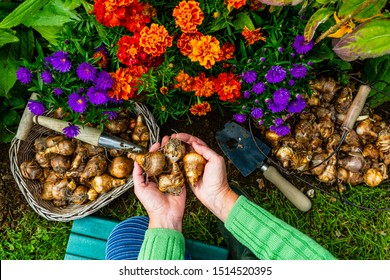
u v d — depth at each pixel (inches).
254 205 26.3
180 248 26.0
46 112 35.5
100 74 29.0
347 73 37.4
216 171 26.5
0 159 40.6
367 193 39.8
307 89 33.5
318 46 32.5
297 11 31.9
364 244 40.0
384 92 35.0
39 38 36.7
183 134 29.8
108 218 38.0
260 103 32.9
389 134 37.2
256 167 38.9
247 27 30.5
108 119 33.5
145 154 27.2
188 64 32.6
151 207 27.2
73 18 31.3
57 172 36.7
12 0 34.7
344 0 24.4
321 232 40.1
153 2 30.0
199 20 27.8
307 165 37.7
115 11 27.2
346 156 37.9
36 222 40.7
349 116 34.4
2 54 34.7
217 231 40.1
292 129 37.9
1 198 40.7
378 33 23.1
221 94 30.8
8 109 38.3
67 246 37.2
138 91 30.1
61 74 30.6
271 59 31.1
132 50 28.4
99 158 36.0
